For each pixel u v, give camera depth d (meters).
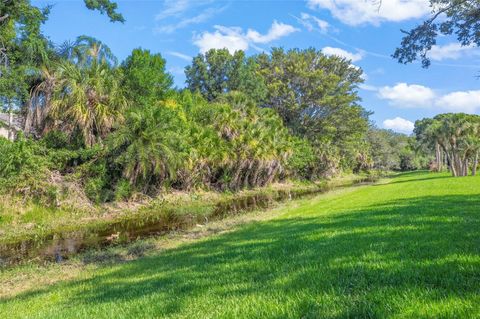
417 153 85.25
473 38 7.51
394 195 20.45
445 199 15.16
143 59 27.95
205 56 56.94
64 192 20.56
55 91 21.70
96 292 6.86
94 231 17.05
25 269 10.89
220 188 35.03
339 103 58.88
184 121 30.52
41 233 16.39
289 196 32.41
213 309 4.32
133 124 23.61
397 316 3.37
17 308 6.61
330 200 23.12
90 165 22.42
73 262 11.59
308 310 3.83
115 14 18.44
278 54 60.69
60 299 6.85
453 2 7.33
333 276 4.91
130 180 23.94
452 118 42.94
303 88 59.22
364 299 3.89
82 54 24.28
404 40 8.08
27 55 22.00
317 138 59.56
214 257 8.43
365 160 77.12
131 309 4.88
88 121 22.42
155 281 6.78
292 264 6.06
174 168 26.11
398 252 5.82
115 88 24.11
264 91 57.38
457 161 41.72
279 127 46.22
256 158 36.69
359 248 6.56
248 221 17.56
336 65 63.34
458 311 3.27
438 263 4.88
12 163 18.61
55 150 21.89
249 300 4.42
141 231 16.91
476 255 5.12
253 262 6.76
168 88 33.34
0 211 17.38
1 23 20.33
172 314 4.38
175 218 20.47
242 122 38.09
